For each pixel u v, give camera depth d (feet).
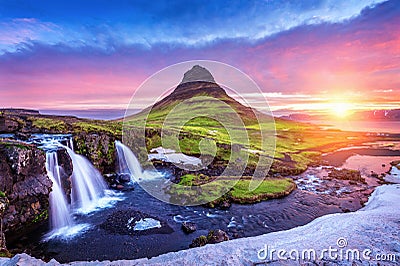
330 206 71.56
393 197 73.77
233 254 35.22
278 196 76.74
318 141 228.02
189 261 33.42
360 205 72.95
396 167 129.59
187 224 53.93
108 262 34.96
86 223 54.34
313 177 105.70
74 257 42.11
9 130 84.89
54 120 105.40
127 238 48.49
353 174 108.17
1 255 36.17
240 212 64.39
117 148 90.84
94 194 72.69
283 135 221.66
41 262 30.32
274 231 55.31
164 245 46.68
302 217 63.21
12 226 44.27
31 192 47.62
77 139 82.79
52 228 51.70
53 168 59.16
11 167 45.78
